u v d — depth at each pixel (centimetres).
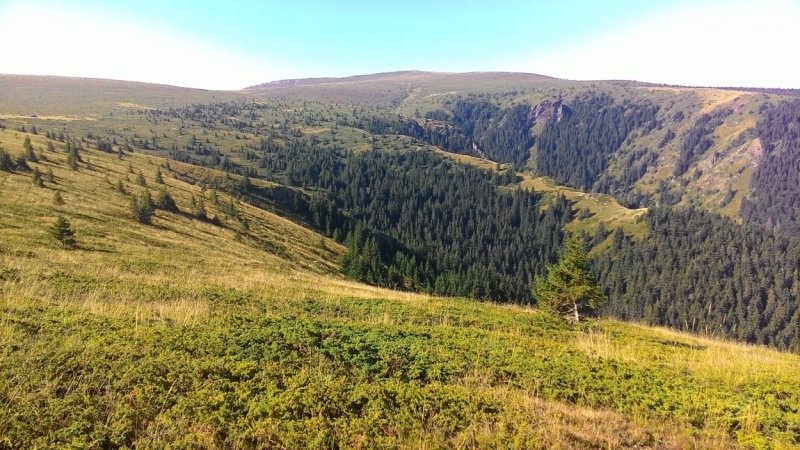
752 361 1398
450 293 8338
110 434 614
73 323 1070
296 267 5000
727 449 752
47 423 620
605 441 746
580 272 2089
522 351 1289
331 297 2272
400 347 1195
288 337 1148
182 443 602
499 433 704
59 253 2669
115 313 1277
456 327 1653
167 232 4584
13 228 3128
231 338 1081
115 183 6153
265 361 955
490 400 846
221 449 616
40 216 3681
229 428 657
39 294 1527
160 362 838
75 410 655
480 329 1673
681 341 1939
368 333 1356
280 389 796
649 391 1001
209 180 10931
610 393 984
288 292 2303
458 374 1045
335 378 906
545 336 1752
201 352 954
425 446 655
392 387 865
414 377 987
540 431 727
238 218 6675
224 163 18888
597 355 1360
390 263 10781
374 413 737
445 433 720
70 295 1595
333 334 1266
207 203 7031
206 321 1296
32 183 4800
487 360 1155
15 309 1154
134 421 655
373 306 2059
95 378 763
